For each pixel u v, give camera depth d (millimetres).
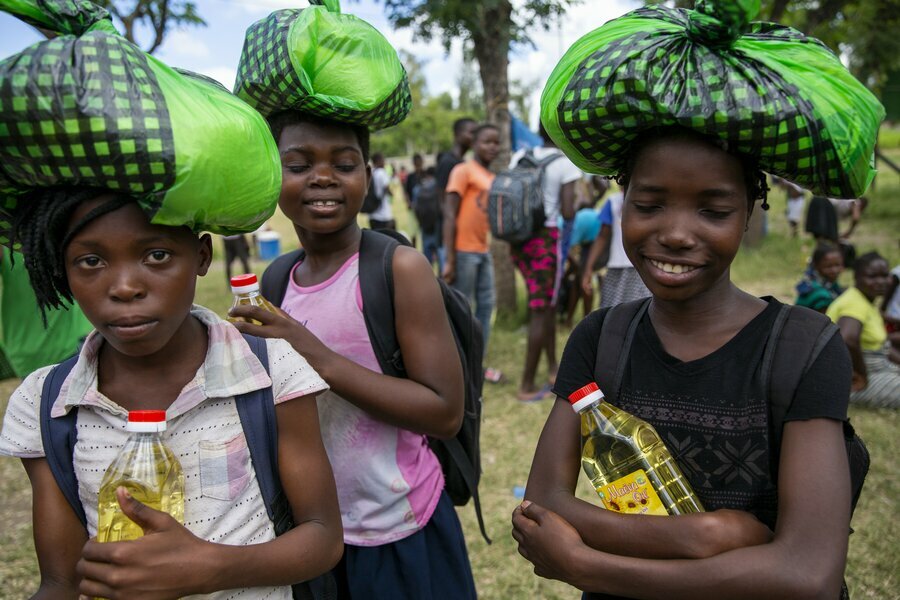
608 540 1222
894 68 16359
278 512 1265
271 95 1708
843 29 13406
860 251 9867
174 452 1175
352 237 1878
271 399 1241
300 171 1776
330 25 1688
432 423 1771
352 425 1812
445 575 1907
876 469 3619
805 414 1162
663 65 1099
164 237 1037
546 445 1418
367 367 1823
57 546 1208
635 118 1147
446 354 1807
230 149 1021
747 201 1200
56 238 1025
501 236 4531
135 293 1024
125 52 951
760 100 1066
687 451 1264
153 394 1190
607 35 1196
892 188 18172
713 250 1166
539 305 4691
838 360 1182
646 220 1200
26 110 896
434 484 1914
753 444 1209
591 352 1416
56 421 1187
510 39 6246
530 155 4781
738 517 1158
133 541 1025
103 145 917
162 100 956
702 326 1286
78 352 1256
